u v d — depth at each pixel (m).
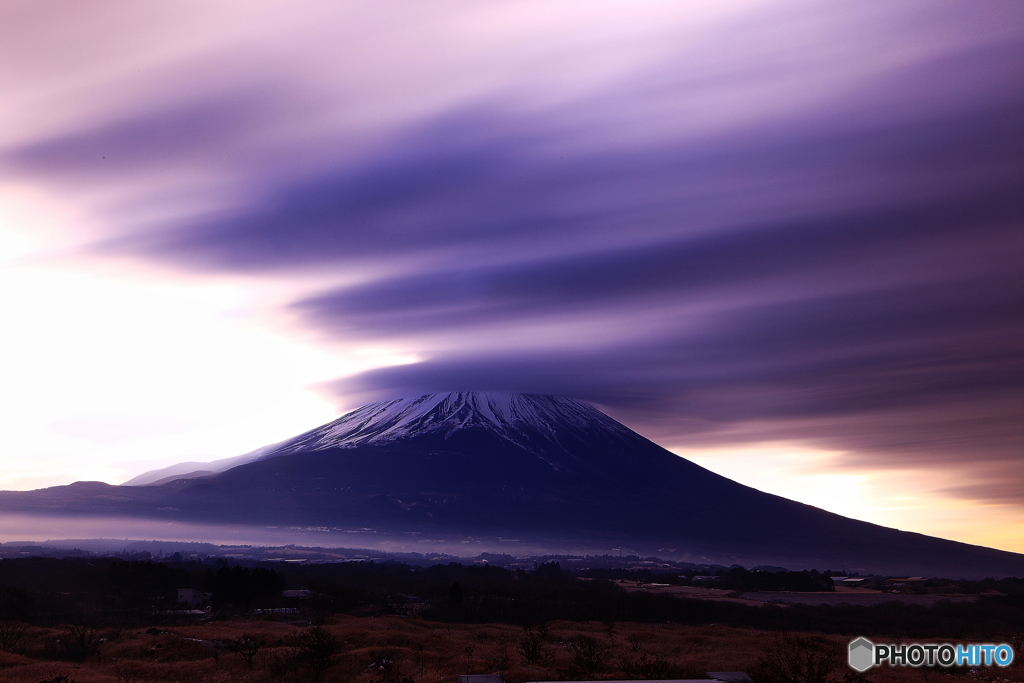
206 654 78.19
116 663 75.56
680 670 62.19
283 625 100.75
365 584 170.50
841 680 59.88
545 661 75.56
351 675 70.50
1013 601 158.12
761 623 126.44
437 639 86.94
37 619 97.56
